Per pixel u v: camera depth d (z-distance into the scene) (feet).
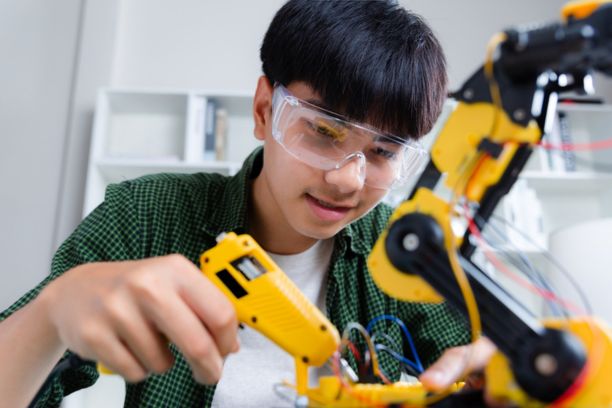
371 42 2.21
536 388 1.13
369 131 2.19
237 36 8.20
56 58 7.73
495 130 1.30
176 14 8.22
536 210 6.88
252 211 3.13
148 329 1.45
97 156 6.77
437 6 8.55
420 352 3.18
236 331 1.54
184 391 2.65
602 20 1.11
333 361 1.62
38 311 1.61
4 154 7.29
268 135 2.54
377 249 1.41
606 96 8.42
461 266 1.30
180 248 2.99
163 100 7.27
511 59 1.22
